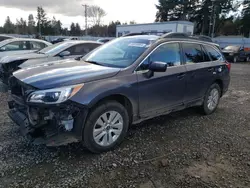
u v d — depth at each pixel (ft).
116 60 12.71
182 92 14.44
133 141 12.37
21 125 10.46
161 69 11.66
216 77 16.93
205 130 14.35
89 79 10.36
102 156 10.77
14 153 10.66
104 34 228.84
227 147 12.23
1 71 23.04
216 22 179.73
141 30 94.12
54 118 9.69
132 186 8.81
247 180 9.43
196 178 9.45
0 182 8.70
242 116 17.40
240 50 74.79
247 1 178.09
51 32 265.13
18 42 31.71
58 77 10.22
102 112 10.62
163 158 10.84
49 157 10.49
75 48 25.23
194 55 15.48
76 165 9.98
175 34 14.51
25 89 10.35
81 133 10.14
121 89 11.02
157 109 13.20
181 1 180.14
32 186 8.56
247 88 28.66
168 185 8.96
